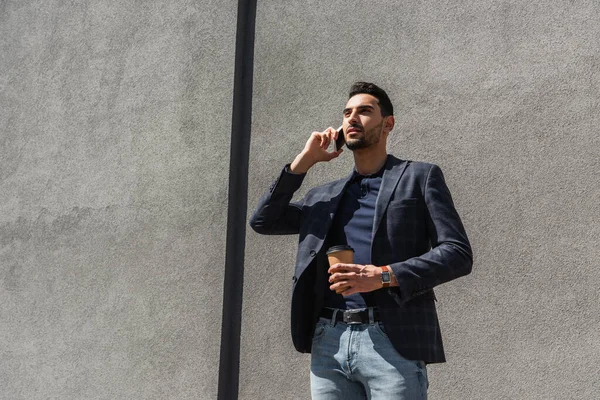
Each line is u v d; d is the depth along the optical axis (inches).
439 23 169.5
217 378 178.7
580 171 147.3
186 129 200.8
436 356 104.2
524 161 153.5
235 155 192.7
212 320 183.5
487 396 147.4
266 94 191.0
